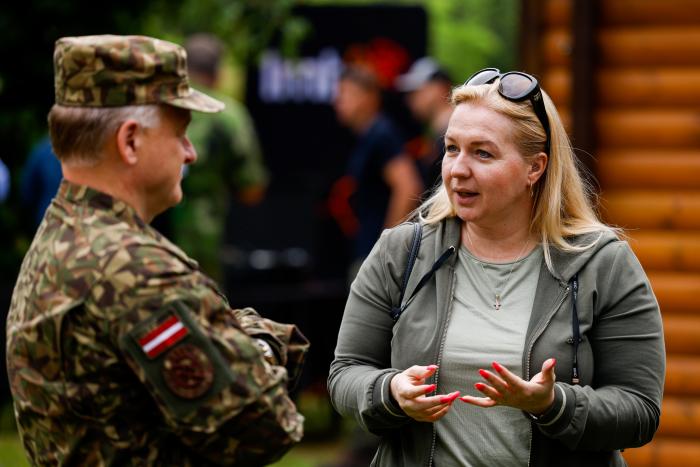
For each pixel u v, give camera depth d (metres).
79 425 5.21
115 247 5.16
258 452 5.25
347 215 17.64
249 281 15.77
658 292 11.08
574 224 6.56
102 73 5.27
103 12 16.89
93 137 5.29
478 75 6.49
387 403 6.17
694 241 11.03
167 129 5.38
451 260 6.53
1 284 16.92
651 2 11.03
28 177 15.36
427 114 15.36
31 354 5.24
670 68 11.05
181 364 5.08
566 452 6.26
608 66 11.13
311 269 16.47
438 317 6.40
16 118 16.84
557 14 11.27
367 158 14.61
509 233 6.50
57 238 5.27
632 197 11.14
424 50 18.09
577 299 6.30
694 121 11.02
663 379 6.36
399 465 6.46
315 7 18.31
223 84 20.28
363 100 14.59
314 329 15.56
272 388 5.27
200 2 17.66
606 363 6.33
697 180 11.03
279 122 18.38
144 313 5.07
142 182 5.37
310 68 18.33
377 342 6.59
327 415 17.27
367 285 6.65
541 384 5.83
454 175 6.35
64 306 5.13
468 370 6.30
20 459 14.52
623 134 11.12
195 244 15.00
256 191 15.62
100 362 5.13
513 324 6.35
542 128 6.39
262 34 18.00
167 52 5.35
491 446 6.26
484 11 32.56
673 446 11.02
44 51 16.75
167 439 5.31
